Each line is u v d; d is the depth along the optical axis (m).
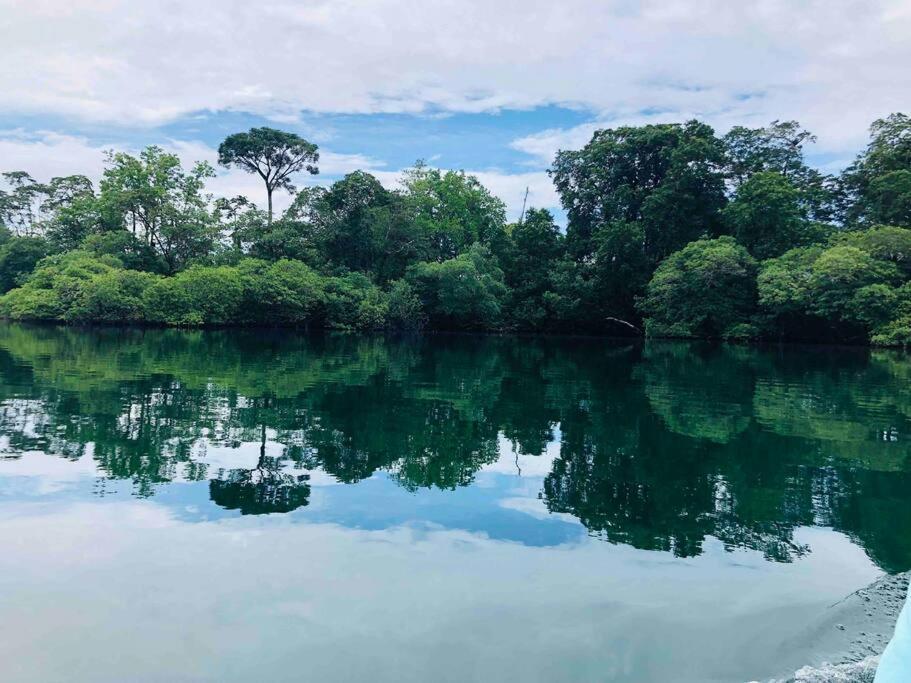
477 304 41.25
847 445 9.18
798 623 4.04
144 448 7.88
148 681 3.29
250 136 49.56
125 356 18.77
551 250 46.12
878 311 30.06
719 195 43.34
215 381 13.93
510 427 10.13
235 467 7.20
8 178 57.34
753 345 34.66
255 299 36.25
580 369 19.84
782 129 45.09
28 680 3.28
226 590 4.30
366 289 39.97
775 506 6.42
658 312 39.59
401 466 7.52
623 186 45.03
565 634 3.84
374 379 15.59
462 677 3.36
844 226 40.88
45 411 9.96
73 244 46.56
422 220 46.69
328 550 5.01
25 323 36.12
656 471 7.67
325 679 3.32
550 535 5.48
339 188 42.59
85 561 4.70
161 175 43.09
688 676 3.42
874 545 5.43
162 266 42.12
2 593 4.20
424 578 4.56
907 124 38.88
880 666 2.01
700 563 4.97
